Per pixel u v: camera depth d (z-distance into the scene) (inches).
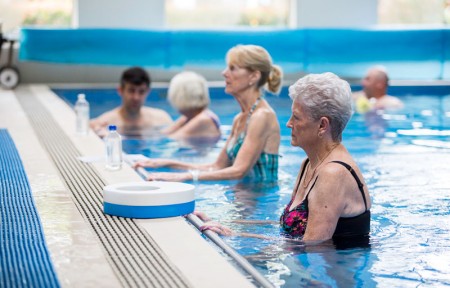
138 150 234.1
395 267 110.5
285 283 102.3
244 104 184.9
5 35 423.5
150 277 92.1
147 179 170.9
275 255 115.0
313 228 122.9
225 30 433.7
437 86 422.9
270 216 144.3
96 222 121.3
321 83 122.4
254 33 434.9
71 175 161.9
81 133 227.6
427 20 519.2
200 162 212.4
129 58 431.8
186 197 128.1
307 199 125.6
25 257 99.7
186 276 92.8
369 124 300.7
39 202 134.3
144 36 431.5
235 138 187.5
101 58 430.0
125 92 288.2
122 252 103.7
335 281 103.7
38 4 486.6
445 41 438.6
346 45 437.7
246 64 179.0
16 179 156.3
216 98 420.2
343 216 124.5
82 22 463.8
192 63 435.5
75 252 102.3
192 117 269.6
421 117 323.9
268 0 511.8
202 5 518.0
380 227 135.4
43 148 201.2
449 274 108.0
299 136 125.7
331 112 122.0
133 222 121.5
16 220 120.3
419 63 439.8
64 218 122.0
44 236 110.4
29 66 454.9
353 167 124.3
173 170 191.8
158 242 109.1
